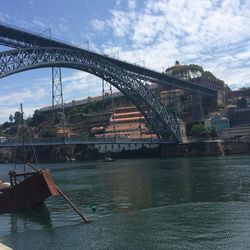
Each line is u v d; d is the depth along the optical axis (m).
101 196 52.50
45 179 39.91
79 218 37.59
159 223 33.19
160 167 104.94
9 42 101.06
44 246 28.59
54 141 129.12
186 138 188.12
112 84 140.88
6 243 30.12
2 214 41.34
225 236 28.14
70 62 113.81
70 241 29.36
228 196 46.16
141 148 195.12
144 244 27.39
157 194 51.03
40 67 104.94
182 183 62.31
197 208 39.22
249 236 27.88
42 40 107.12
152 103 158.00
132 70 150.38
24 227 35.16
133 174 86.00
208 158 145.12
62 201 49.28
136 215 37.34
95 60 126.06
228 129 197.00
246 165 93.25
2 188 47.19
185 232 29.77
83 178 82.88
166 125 173.00
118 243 27.98
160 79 168.88
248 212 35.88
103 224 34.16
